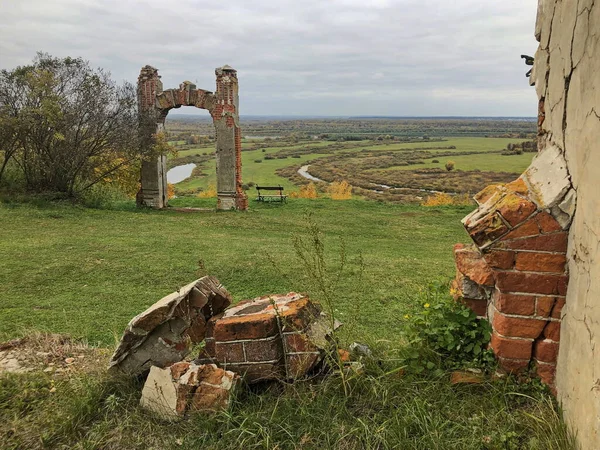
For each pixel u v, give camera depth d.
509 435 2.58
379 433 2.65
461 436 2.63
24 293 7.74
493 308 3.18
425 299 3.65
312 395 2.99
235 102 18.81
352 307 7.22
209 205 20.55
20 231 12.46
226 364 3.17
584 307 2.42
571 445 2.40
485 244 2.87
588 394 2.26
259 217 17.31
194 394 2.98
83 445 2.74
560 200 2.73
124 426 2.88
